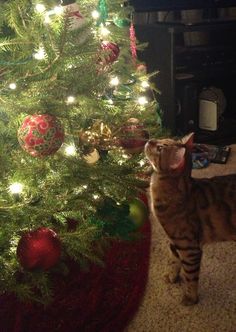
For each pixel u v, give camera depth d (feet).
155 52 6.94
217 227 3.43
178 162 3.13
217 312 3.43
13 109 2.74
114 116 3.72
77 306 3.52
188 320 3.36
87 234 3.06
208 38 7.26
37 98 2.80
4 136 3.01
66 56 2.80
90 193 3.25
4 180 2.93
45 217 2.93
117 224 3.43
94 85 3.10
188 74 7.01
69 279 3.83
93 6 4.20
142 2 6.82
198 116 7.38
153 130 4.24
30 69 2.79
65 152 3.28
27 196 3.00
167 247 4.34
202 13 7.34
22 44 2.89
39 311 3.46
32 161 3.01
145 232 4.51
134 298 3.59
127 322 3.35
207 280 3.82
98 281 3.81
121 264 4.05
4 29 3.45
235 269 3.95
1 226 2.80
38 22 2.93
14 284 2.83
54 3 3.55
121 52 4.84
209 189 3.44
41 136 2.61
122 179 3.26
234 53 7.27
